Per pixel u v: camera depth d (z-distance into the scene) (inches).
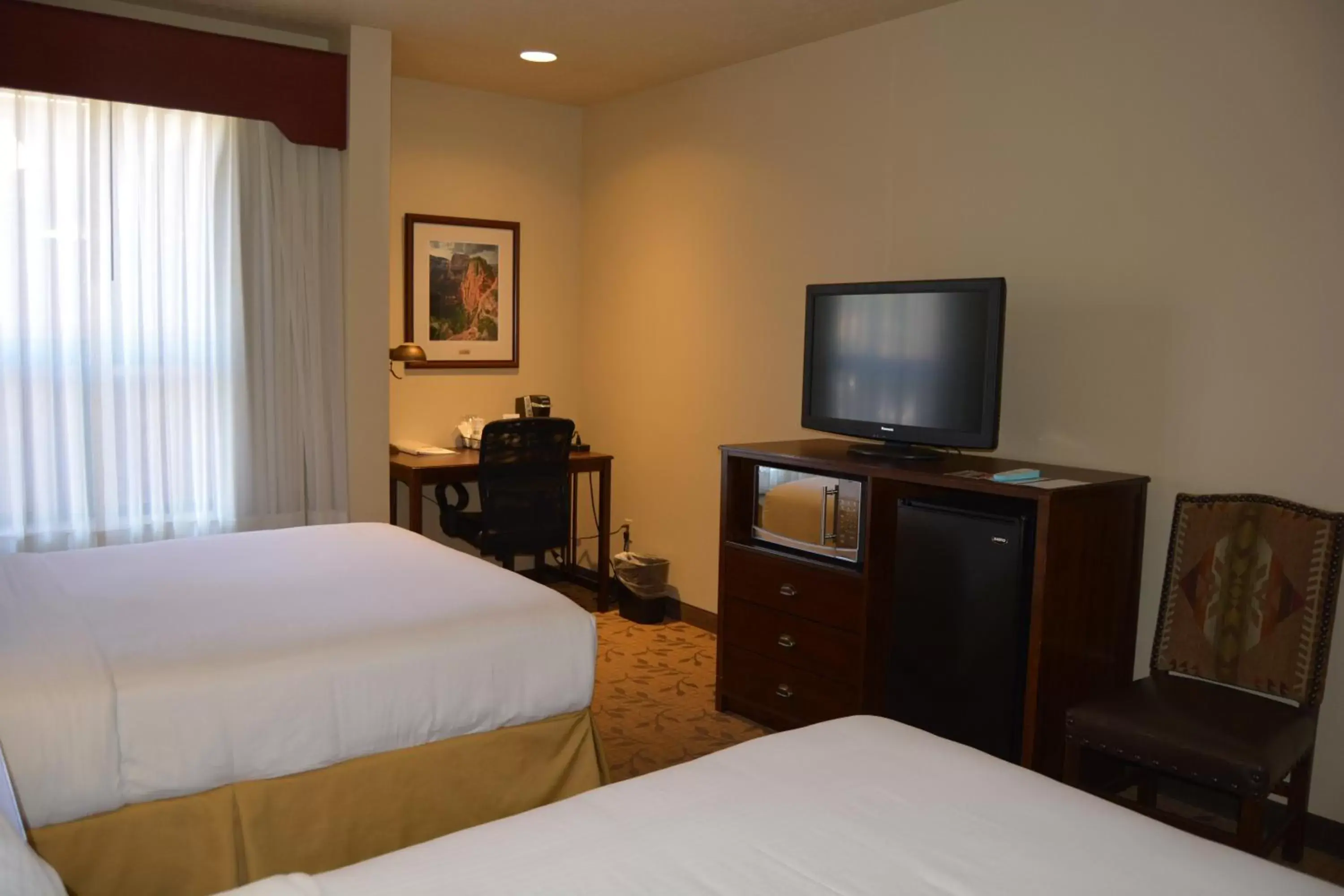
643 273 193.6
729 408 176.9
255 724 77.8
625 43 158.1
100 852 72.8
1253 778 86.6
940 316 123.6
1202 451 113.5
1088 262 123.1
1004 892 48.1
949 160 138.1
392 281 187.2
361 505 163.9
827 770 62.5
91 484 147.3
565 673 95.2
